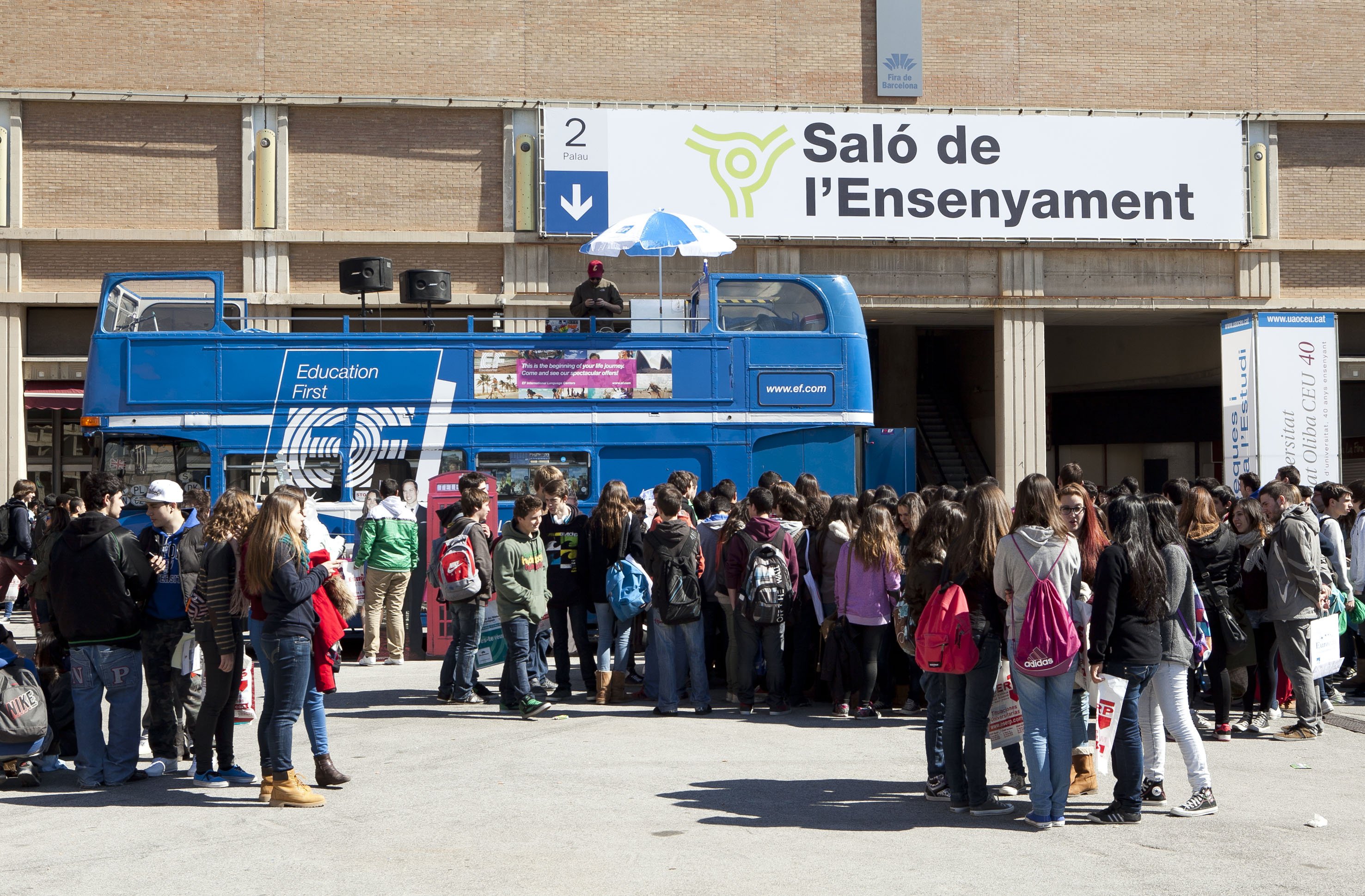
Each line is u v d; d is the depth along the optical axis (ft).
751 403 46.42
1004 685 23.24
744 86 73.15
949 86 74.54
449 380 45.55
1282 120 76.23
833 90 73.72
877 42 73.87
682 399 46.14
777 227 72.49
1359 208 77.30
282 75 69.82
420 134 71.15
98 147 68.59
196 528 26.58
